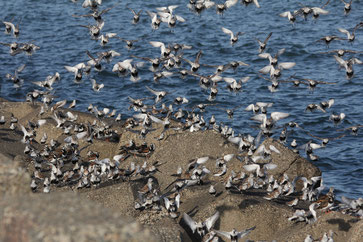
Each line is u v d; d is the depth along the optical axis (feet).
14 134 103.65
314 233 66.69
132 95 149.18
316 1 246.88
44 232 35.24
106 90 152.76
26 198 40.06
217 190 78.89
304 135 123.65
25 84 155.74
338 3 241.55
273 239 68.33
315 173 87.10
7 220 36.68
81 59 180.34
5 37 207.51
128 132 99.19
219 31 208.95
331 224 66.74
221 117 132.98
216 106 139.64
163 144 93.20
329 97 144.87
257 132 124.16
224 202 73.20
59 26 221.25
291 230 69.46
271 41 195.00
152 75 162.40
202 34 205.67
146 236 35.83
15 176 45.85
